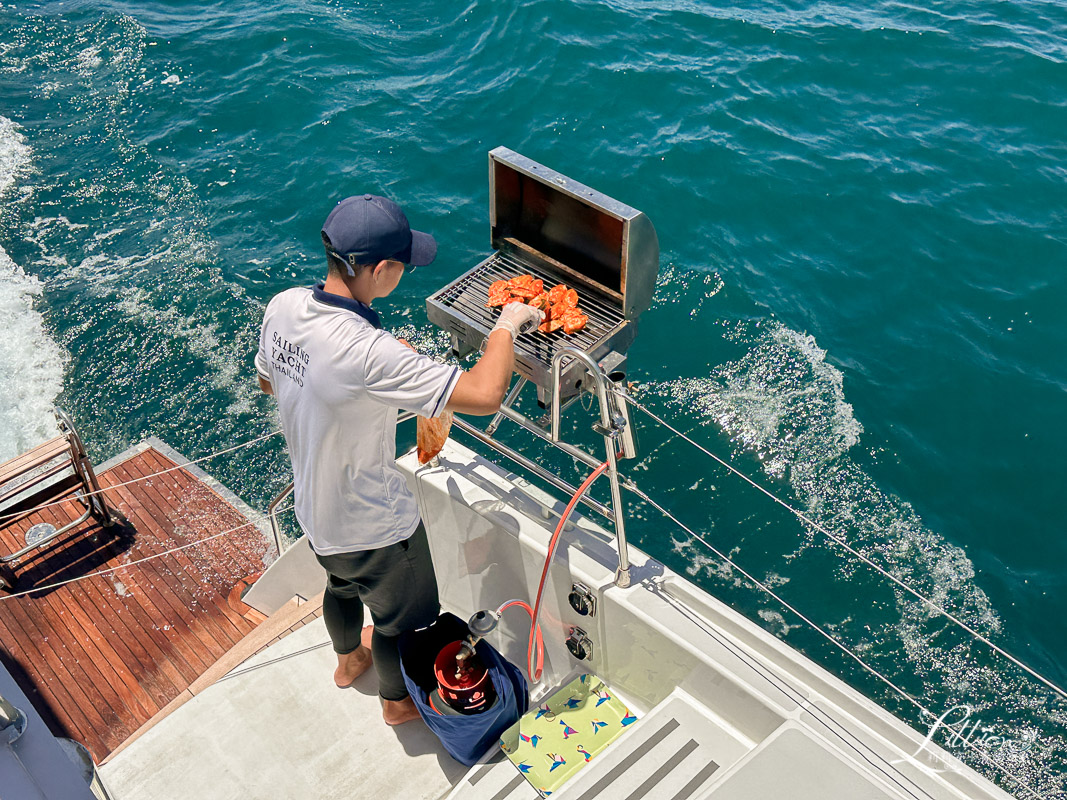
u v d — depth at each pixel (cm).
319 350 211
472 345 298
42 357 1050
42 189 1295
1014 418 944
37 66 1541
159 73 1502
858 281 1090
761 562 841
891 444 923
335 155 1321
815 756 231
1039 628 787
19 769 130
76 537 792
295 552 445
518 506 309
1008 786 686
